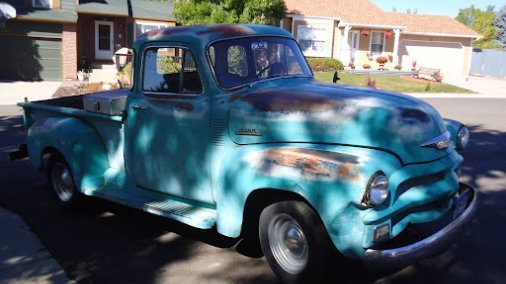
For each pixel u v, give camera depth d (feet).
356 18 102.89
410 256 11.32
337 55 104.99
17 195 21.61
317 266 11.98
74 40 78.95
